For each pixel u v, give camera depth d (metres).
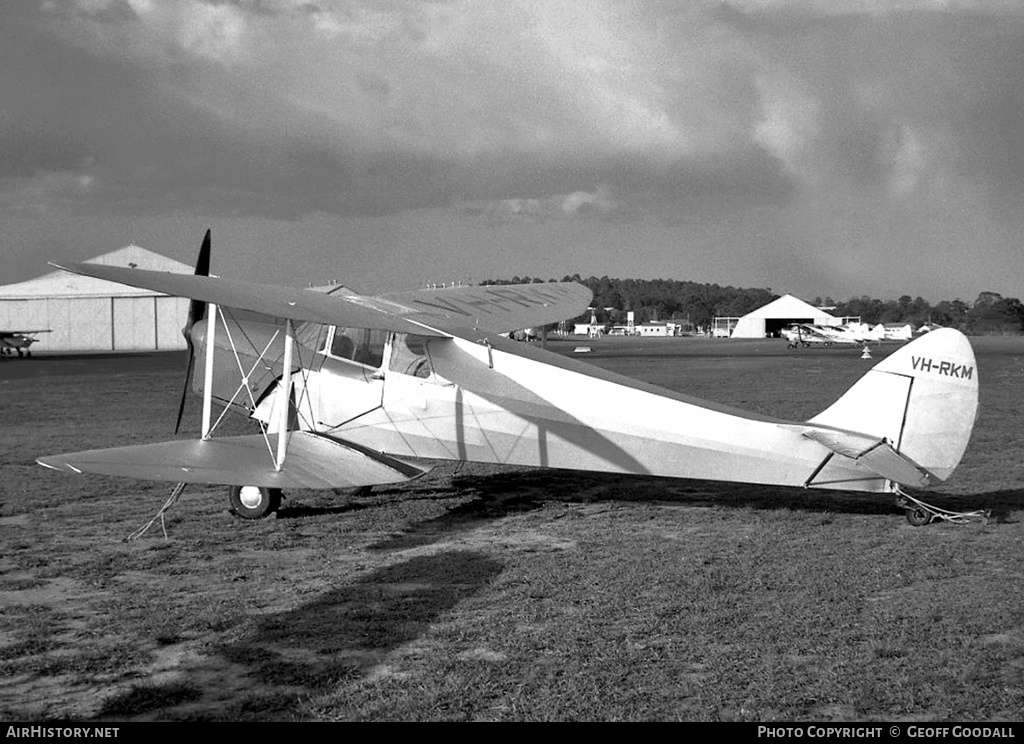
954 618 6.13
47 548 8.42
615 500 10.99
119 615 6.35
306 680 5.15
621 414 9.82
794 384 30.41
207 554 8.22
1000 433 16.86
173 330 79.88
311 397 10.62
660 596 6.70
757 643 5.69
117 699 4.93
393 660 5.46
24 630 6.04
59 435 17.17
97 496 11.09
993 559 7.78
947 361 9.07
